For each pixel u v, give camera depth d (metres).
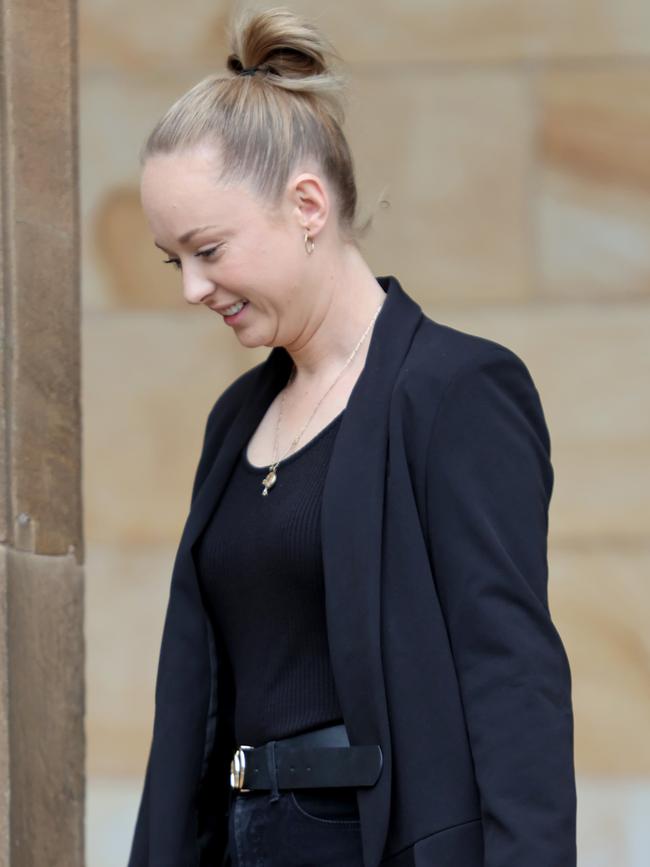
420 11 14.75
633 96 14.66
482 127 14.78
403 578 5.93
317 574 6.11
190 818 6.67
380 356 6.27
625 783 14.36
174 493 15.08
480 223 14.79
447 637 5.91
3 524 7.11
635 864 14.32
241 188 6.16
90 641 15.03
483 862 5.75
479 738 5.74
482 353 6.14
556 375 14.70
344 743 6.06
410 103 14.80
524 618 5.86
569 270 14.75
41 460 7.27
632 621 14.47
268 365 6.78
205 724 6.71
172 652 6.64
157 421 15.09
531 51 14.71
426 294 14.80
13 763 6.97
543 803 5.64
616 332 14.66
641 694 14.43
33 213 7.23
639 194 14.67
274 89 6.37
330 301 6.45
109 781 14.91
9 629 6.98
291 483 6.31
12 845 6.96
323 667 6.14
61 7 7.28
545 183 14.73
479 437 5.99
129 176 15.02
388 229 14.83
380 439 6.07
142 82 14.95
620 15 14.64
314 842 6.07
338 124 6.50
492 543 5.87
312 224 6.32
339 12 14.78
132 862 6.86
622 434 14.60
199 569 6.62
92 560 15.08
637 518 14.56
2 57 7.11
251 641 6.34
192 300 6.27
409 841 5.83
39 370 7.25
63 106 7.32
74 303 7.40
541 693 5.76
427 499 5.98
